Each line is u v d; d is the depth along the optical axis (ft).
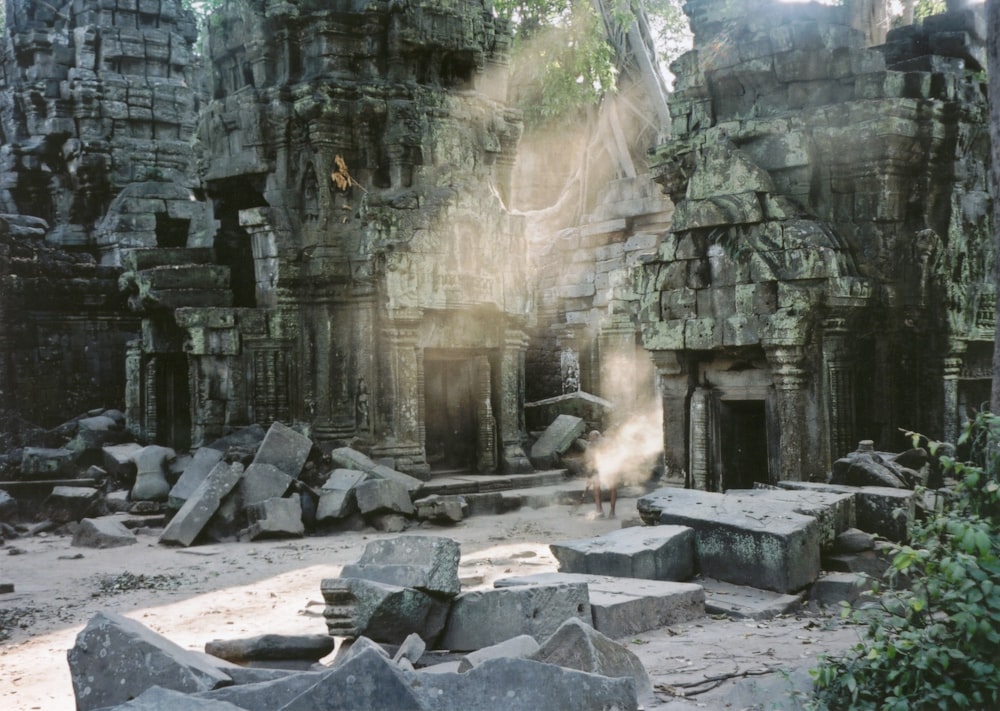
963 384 58.44
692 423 58.95
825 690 23.03
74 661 24.13
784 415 54.95
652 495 43.09
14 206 105.91
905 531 39.09
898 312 57.16
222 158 80.89
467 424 80.43
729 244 57.06
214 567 52.80
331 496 65.10
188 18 112.47
